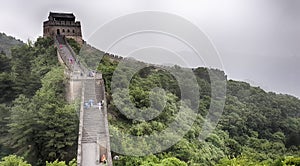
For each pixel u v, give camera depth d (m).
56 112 38.47
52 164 31.62
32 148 37.09
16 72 59.50
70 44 72.31
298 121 80.88
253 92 85.19
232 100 77.00
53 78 49.72
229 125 66.81
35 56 68.50
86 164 31.20
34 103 41.50
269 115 78.56
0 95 48.75
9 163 31.98
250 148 61.50
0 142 40.03
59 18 85.75
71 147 36.75
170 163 34.81
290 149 69.44
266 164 42.16
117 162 34.72
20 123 37.66
